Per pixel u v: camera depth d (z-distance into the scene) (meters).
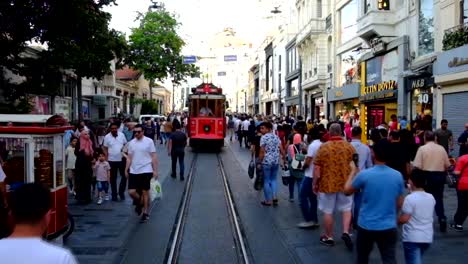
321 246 8.36
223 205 12.36
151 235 9.30
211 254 8.15
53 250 2.71
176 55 51.09
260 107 75.19
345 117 31.50
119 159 12.82
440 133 14.55
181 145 17.08
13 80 23.73
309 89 43.53
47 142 8.16
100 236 9.20
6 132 7.84
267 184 12.08
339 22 34.88
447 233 9.02
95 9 19.91
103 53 24.95
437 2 20.77
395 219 5.61
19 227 2.83
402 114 23.72
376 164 5.75
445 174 9.13
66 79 30.31
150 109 51.53
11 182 7.98
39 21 18.19
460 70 18.12
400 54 24.14
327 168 8.21
